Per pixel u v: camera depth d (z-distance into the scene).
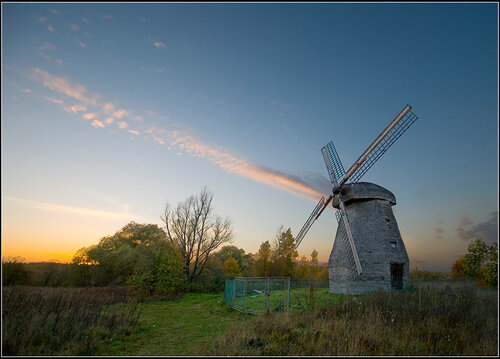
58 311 9.63
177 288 23.50
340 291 19.59
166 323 12.15
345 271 19.50
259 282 20.83
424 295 11.63
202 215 34.06
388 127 20.11
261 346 8.24
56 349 7.70
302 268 40.91
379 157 20.62
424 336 9.02
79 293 13.59
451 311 10.02
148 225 33.59
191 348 8.53
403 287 18.48
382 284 18.11
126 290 20.36
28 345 7.30
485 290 10.44
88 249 23.55
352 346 7.96
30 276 10.59
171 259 22.91
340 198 21.14
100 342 8.46
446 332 8.95
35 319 8.48
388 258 18.70
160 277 21.47
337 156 22.94
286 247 32.91
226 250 54.62
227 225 34.66
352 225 20.48
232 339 8.59
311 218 23.67
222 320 12.76
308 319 10.62
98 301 13.12
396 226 20.39
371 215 20.03
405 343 8.23
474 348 7.97
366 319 10.10
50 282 14.24
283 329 9.48
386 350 7.98
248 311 13.97
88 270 22.59
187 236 32.97
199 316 13.89
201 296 22.88
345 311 11.58
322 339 8.55
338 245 20.58
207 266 34.72
